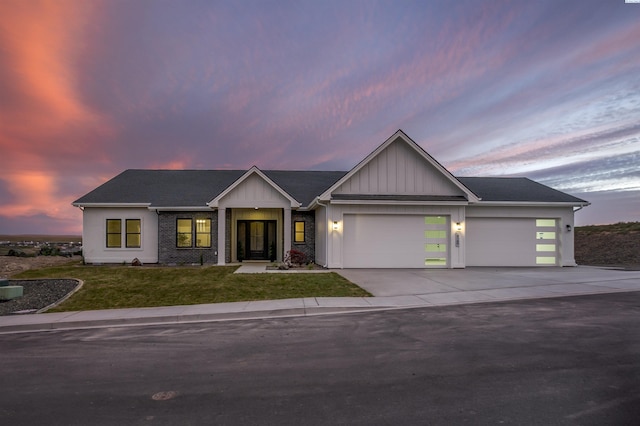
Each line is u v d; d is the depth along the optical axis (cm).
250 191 1909
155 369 542
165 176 2373
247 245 2142
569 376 489
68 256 2364
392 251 1759
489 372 507
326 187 2230
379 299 1049
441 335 698
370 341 666
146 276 1439
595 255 2419
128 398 441
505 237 1925
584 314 858
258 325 809
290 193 2131
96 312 946
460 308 941
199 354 610
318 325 797
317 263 1967
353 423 368
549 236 1944
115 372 532
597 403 407
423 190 1805
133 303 1063
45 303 1079
